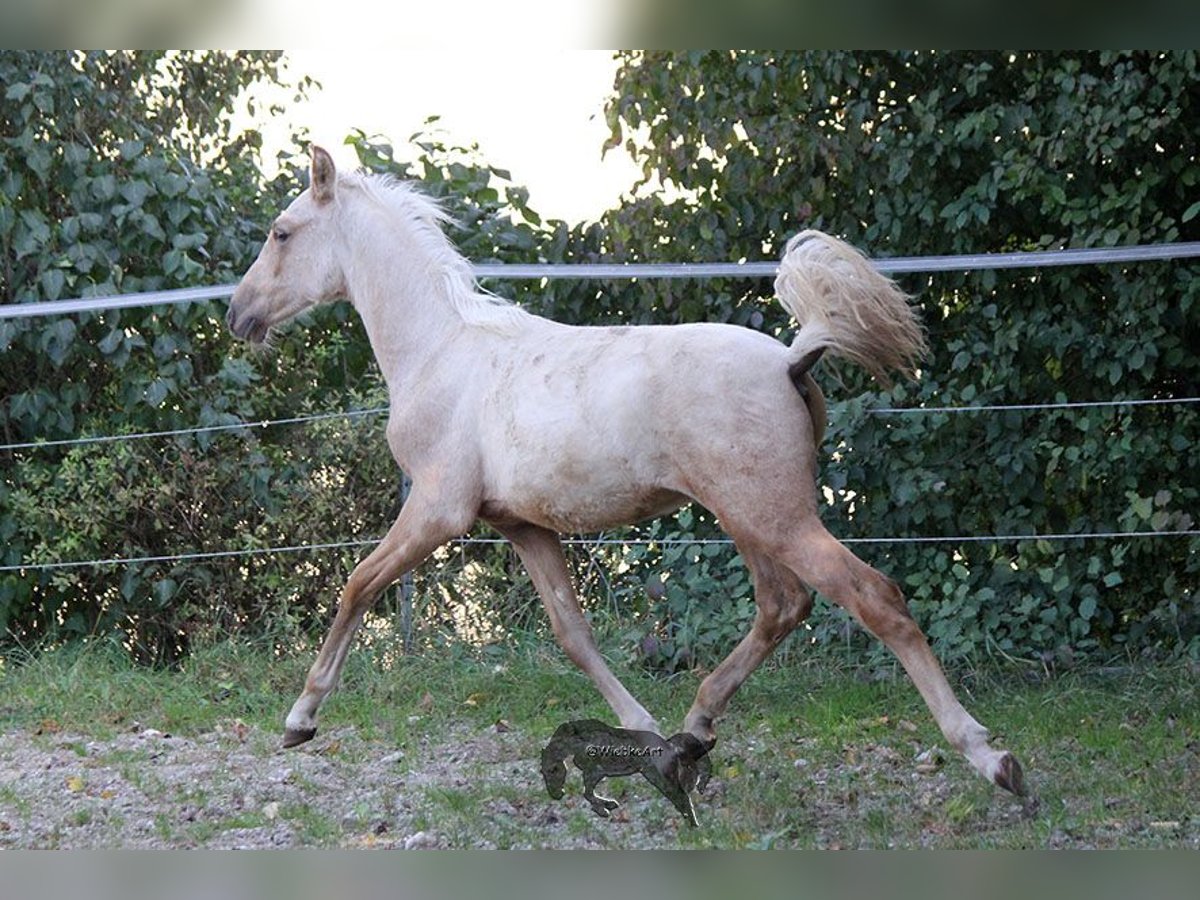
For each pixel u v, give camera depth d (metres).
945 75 8.02
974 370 8.07
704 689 5.81
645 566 8.20
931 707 5.02
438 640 8.10
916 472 7.80
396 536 5.95
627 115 8.31
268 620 8.34
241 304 6.64
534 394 5.56
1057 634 7.75
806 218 8.23
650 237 8.44
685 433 5.18
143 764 6.49
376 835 5.38
